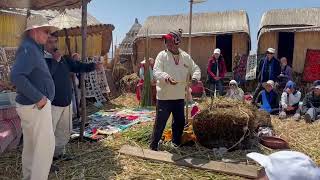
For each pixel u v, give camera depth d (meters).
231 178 5.00
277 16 14.73
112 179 4.96
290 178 1.50
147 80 10.77
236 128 5.98
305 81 13.61
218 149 5.96
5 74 8.30
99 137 6.87
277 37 14.16
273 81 9.88
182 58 5.84
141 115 9.24
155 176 5.08
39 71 4.33
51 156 4.50
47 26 4.32
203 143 6.16
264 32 14.09
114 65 15.45
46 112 4.37
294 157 1.56
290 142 6.75
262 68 10.62
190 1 6.85
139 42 16.11
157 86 5.80
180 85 5.82
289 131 7.63
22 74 4.16
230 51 17.03
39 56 4.34
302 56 13.79
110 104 11.73
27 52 4.23
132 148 6.03
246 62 14.44
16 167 5.31
